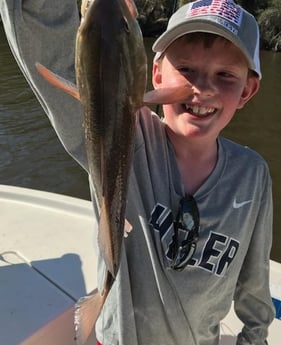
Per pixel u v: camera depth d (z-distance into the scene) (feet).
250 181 1.77
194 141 1.62
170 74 1.53
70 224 3.02
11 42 1.27
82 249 2.77
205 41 1.46
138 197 1.60
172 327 1.66
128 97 0.93
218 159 1.72
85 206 3.21
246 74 1.56
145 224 1.60
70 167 10.91
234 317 2.67
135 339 1.65
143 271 1.62
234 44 1.46
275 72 23.79
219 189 1.71
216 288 1.72
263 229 1.86
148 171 1.63
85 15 0.93
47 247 2.78
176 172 1.66
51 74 0.98
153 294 1.63
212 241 1.68
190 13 1.50
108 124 0.94
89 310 1.31
